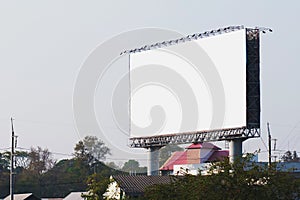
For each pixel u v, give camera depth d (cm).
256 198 5628
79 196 12550
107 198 9250
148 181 9494
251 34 9712
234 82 9819
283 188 5697
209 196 5644
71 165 16025
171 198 5988
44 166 17550
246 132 9638
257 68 9725
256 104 9681
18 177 16250
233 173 5725
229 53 9875
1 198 15738
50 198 14538
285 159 13038
